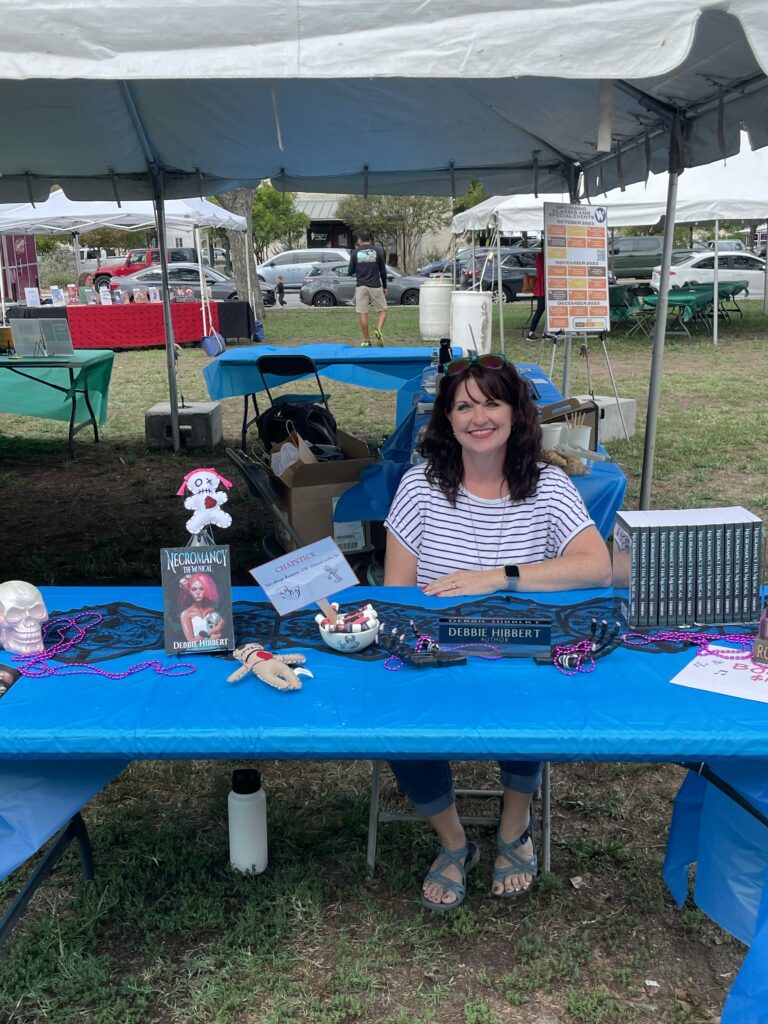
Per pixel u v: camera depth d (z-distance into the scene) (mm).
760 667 1885
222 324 15500
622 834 2740
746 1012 1642
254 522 5875
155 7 1908
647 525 2035
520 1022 2037
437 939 2281
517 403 2377
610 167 5531
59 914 2383
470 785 3002
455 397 2354
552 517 2455
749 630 2076
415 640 2021
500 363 2352
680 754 1613
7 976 2154
